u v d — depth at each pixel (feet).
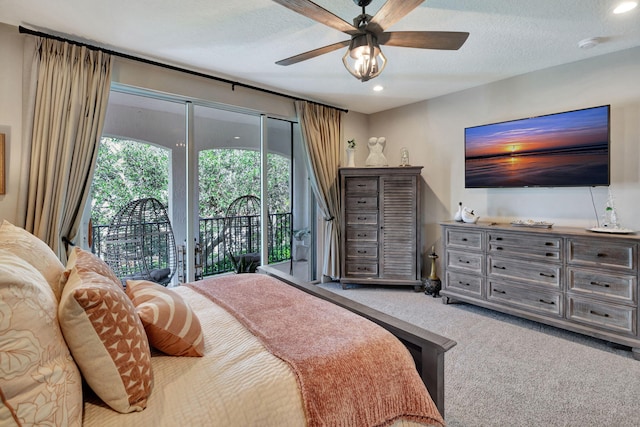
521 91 11.14
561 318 8.99
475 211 12.64
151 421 3.01
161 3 6.79
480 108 12.32
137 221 10.24
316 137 13.80
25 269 3.12
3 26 7.50
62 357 2.82
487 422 5.65
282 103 13.20
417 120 14.51
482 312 11.00
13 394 2.35
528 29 7.91
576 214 10.07
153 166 10.50
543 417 5.76
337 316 5.17
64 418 2.62
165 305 4.13
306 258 15.10
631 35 8.21
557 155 10.05
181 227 11.11
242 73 10.82
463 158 12.98
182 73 10.34
